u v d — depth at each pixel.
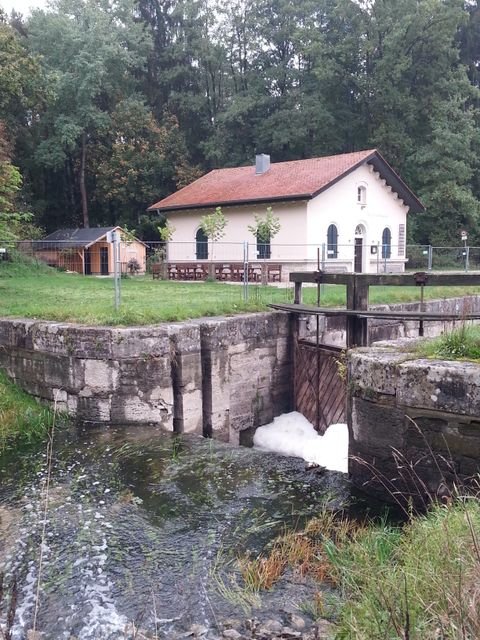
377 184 25.73
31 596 4.29
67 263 25.91
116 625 3.96
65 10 37.59
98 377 8.38
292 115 36.12
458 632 2.74
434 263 26.33
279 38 40.62
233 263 23.42
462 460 5.27
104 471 6.62
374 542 4.54
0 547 4.96
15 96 29.39
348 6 35.47
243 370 10.23
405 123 35.78
